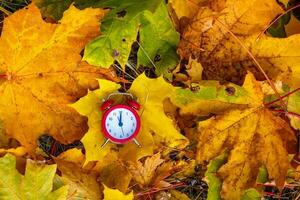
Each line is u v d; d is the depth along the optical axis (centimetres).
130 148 86
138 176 89
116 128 84
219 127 84
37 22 80
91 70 84
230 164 86
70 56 82
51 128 85
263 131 85
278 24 88
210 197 87
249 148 85
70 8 80
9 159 81
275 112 87
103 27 83
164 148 89
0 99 83
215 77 87
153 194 91
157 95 84
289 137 85
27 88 83
